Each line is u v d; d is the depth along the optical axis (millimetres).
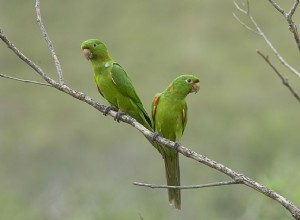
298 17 44812
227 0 52188
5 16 58562
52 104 44844
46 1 58625
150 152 34625
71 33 55469
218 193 21000
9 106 45250
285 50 44531
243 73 43750
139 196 24000
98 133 39125
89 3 57969
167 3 54750
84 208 17344
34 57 51719
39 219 18094
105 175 31516
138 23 54125
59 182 30922
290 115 35594
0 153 38938
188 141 34812
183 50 48719
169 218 19516
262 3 48500
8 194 19219
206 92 42250
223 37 48969
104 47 9922
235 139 32625
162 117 9461
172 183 9023
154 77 47469
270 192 6480
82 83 46688
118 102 9969
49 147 39312
